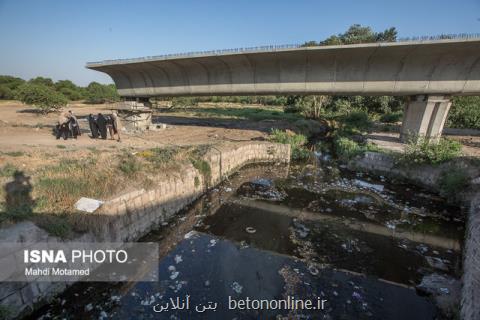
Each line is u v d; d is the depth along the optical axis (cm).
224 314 530
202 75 1866
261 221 933
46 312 511
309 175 1452
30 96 2548
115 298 562
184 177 977
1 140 1222
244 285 613
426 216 975
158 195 841
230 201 1098
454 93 1416
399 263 705
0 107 3444
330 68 1555
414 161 1245
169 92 2022
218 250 753
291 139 1961
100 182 730
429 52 1305
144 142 1401
